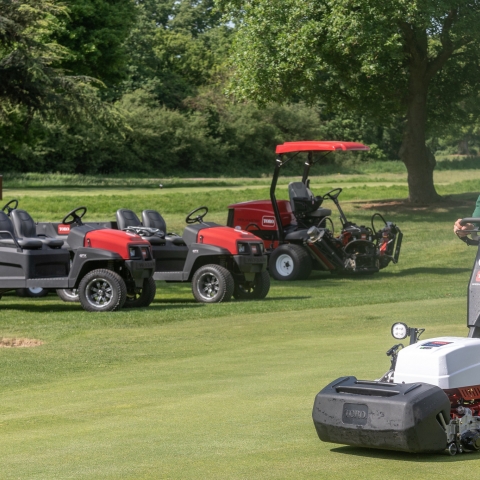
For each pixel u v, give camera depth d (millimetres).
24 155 81562
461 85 46094
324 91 42594
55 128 84438
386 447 5781
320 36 36312
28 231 18906
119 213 21047
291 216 26672
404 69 44312
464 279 25422
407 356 6156
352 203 45312
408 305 17281
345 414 5887
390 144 112688
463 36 38812
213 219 40375
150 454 6309
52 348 12742
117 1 68188
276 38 37281
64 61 63500
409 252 32312
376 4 34531
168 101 103688
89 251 17688
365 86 42312
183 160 98938
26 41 42281
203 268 19500
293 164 103375
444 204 44344
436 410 5730
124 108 94000
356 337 13000
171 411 7922
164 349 12523
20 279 17859
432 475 5480
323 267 25750
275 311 17188
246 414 7578
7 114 48000
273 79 37406
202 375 9984
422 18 35312
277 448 6324
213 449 6371
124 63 68688
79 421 7746
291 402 8008
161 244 20406
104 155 89812
